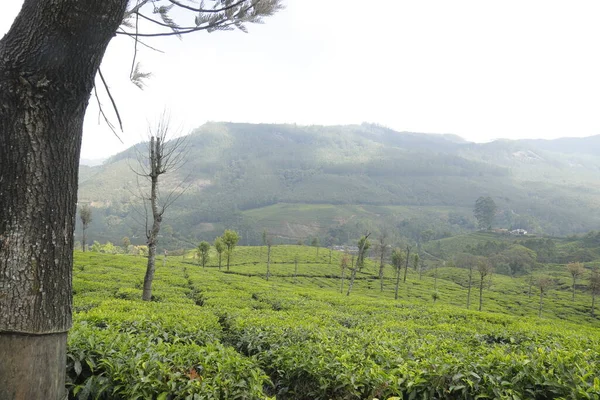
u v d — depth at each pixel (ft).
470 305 178.40
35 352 11.43
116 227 556.51
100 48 11.84
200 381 17.69
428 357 24.93
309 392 23.50
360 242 155.22
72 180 12.37
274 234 639.76
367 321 54.03
